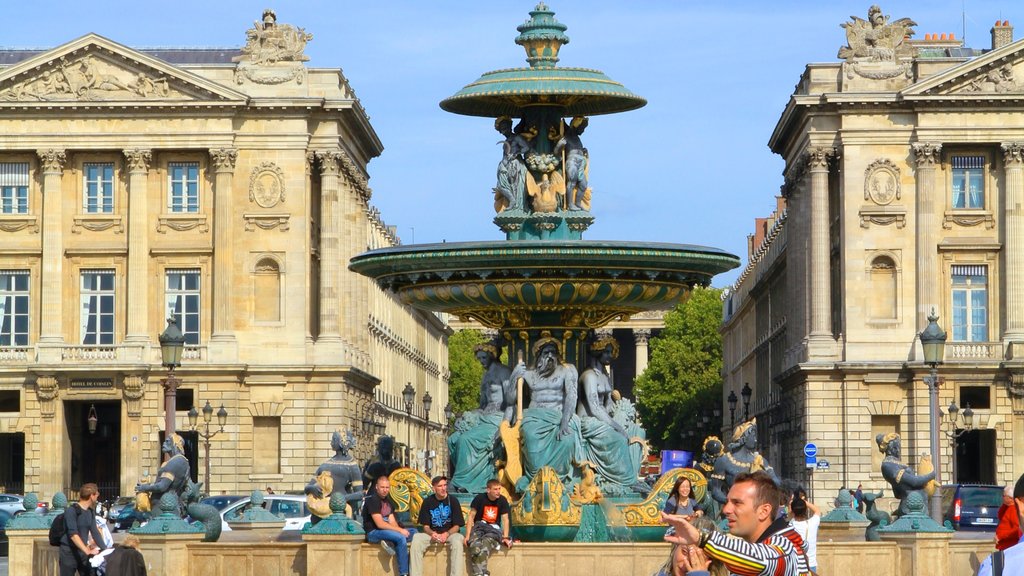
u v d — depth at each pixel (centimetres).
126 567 2598
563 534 2958
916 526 2805
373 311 13000
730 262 3158
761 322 15425
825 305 10856
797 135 11412
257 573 2767
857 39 10838
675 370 17725
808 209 11031
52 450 10562
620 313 3188
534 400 3109
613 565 2769
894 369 10594
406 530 2781
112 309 10781
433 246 3009
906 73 10788
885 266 10706
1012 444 10519
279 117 10700
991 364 10494
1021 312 10581
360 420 11556
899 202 10700
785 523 1337
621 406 3169
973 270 10706
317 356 10750
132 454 10556
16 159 10825
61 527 2962
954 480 8912
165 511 2855
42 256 10725
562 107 3250
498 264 2981
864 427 10644
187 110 10625
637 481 3117
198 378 10581
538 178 3219
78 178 10788
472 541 2753
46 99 10644
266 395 10669
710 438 3111
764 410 14550
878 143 10700
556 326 3150
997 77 10606
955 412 8912
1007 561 1221
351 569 2703
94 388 10581
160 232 10738
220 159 10625
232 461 10581
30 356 10638
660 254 2995
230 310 10662
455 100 3203
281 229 10700
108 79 10688
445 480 2781
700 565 1323
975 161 10731
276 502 5712
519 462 3062
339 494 2744
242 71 10794
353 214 11738
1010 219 10594
